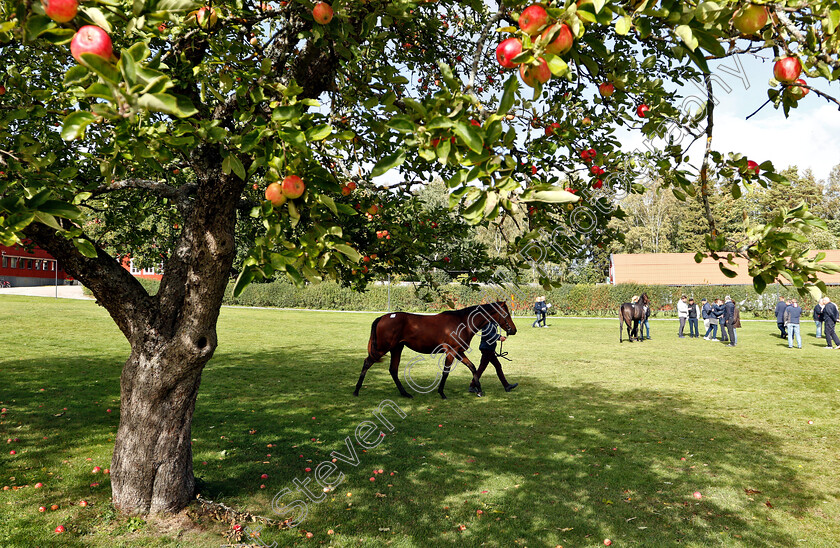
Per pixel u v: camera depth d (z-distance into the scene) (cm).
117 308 438
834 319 1812
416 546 442
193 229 414
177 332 441
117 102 128
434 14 392
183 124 214
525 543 449
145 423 461
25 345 1447
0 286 4638
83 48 125
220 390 1015
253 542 434
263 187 482
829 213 6869
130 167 378
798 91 179
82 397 885
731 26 156
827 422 837
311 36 312
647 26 153
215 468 598
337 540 448
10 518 455
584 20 130
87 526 445
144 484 464
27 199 202
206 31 301
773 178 215
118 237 607
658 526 482
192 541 429
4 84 371
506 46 134
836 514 508
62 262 411
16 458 597
